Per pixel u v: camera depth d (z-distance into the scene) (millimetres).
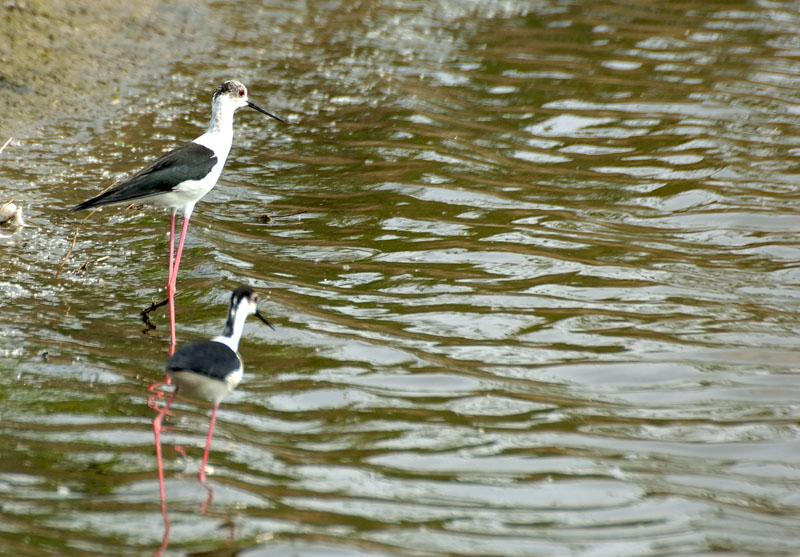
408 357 11016
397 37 26188
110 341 11023
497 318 12172
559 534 7840
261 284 12734
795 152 18703
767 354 11398
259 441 9172
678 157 18312
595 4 30859
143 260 13328
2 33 20453
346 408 9875
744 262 14133
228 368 8781
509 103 21359
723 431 9703
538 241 14641
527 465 8930
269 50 24109
